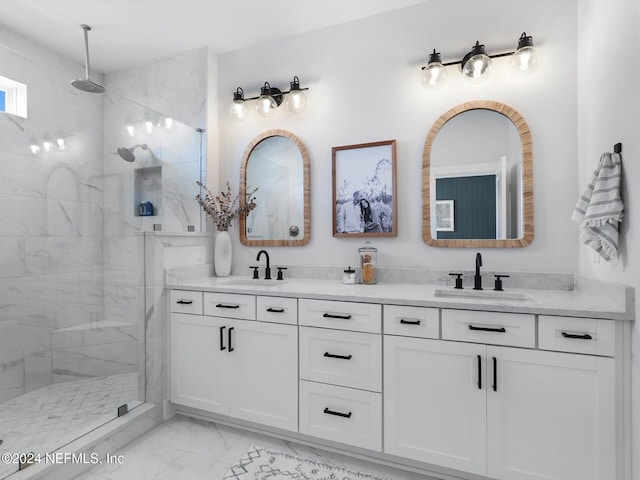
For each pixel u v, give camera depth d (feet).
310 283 6.78
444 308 4.70
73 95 7.34
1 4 6.75
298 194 7.63
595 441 4.03
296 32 7.69
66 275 7.11
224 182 8.49
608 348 3.97
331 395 5.36
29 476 4.35
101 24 7.44
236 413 6.08
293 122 7.74
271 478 4.89
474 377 4.57
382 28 7.00
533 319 4.28
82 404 6.38
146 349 6.59
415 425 4.87
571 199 5.69
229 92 8.46
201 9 6.93
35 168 6.72
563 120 5.74
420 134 6.67
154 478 4.90
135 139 7.97
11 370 6.32
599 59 4.78
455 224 6.36
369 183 7.00
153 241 6.57
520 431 4.35
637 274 3.74
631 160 3.85
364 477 4.93
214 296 6.30
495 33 6.20
